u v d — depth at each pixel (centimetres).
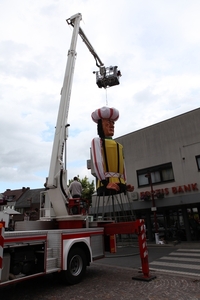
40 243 521
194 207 1594
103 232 720
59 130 735
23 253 494
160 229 1708
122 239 1527
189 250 1134
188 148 1562
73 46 845
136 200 1691
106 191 733
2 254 427
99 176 714
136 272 698
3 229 437
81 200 707
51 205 722
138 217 1803
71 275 578
